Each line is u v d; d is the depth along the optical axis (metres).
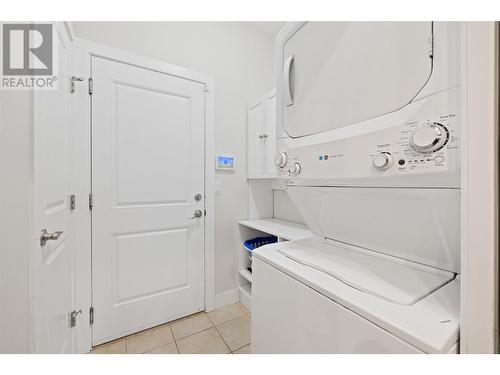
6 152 0.81
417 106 0.64
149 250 1.92
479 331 0.47
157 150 1.94
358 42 0.80
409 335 0.52
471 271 0.48
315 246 1.13
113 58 1.74
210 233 2.23
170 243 2.02
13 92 0.84
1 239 0.79
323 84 0.93
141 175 1.87
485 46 0.45
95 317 1.71
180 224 2.06
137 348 1.71
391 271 0.81
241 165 2.46
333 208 1.06
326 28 0.92
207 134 2.20
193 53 2.15
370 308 0.61
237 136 2.43
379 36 0.74
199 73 2.14
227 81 2.35
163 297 1.99
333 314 0.69
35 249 0.93
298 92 1.07
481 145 0.46
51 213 1.15
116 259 1.79
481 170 0.46
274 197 2.66
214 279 2.27
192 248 2.14
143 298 1.91
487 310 0.46
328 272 0.81
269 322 0.97
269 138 2.12
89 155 1.66
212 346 1.74
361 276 0.77
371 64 0.76
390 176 0.70
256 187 2.55
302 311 0.80
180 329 1.94
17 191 0.86
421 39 0.63
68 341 1.50
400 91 0.68
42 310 1.02
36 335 0.94
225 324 2.02
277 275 0.92
